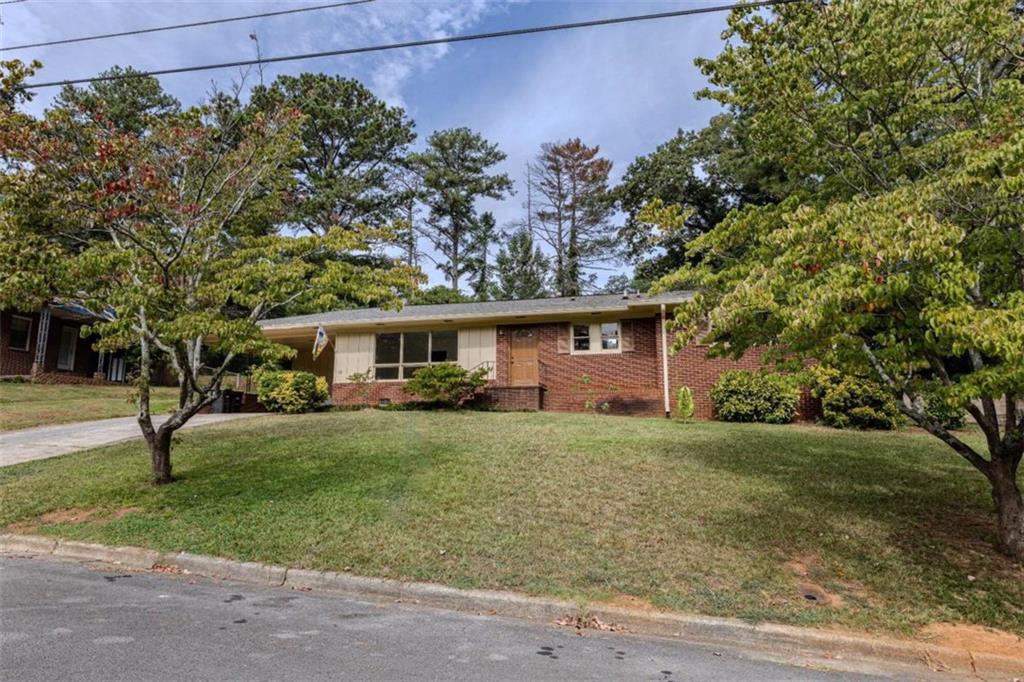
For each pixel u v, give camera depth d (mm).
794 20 6234
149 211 7680
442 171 38188
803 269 4965
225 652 3773
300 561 5656
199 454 10102
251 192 9414
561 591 4988
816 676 3855
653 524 6430
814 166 6863
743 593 4949
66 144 7156
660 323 16250
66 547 6270
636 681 3615
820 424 13086
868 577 5238
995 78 6262
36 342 21547
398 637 4199
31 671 3404
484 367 17672
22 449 10961
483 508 6918
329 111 32125
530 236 42219
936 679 3920
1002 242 5082
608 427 12242
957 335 4223
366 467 8797
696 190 29125
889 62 5891
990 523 6449
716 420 14289
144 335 7832
